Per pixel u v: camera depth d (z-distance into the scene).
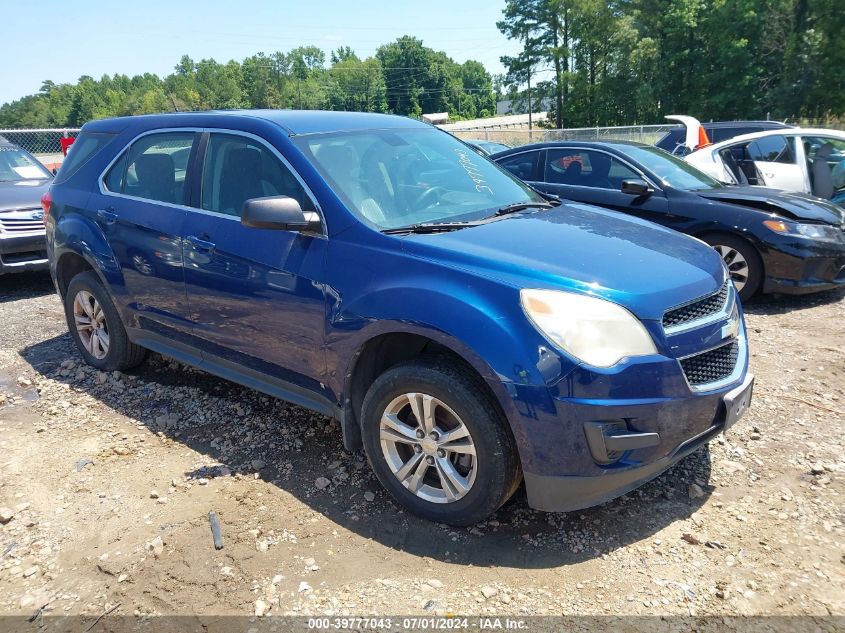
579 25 49.84
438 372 2.81
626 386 2.57
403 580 2.65
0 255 7.18
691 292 2.88
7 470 3.56
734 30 38.34
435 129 4.44
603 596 2.55
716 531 2.93
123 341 4.61
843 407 4.08
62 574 2.75
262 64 130.12
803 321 5.87
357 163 3.59
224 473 3.47
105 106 136.62
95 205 4.51
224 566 2.76
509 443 2.73
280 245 3.38
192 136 4.05
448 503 2.91
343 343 3.10
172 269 3.93
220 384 4.61
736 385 2.95
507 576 2.67
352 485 3.35
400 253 3.00
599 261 2.93
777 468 3.41
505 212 3.67
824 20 34.97
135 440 3.87
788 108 36.06
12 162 8.57
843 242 6.20
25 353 5.40
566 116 54.19
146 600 2.58
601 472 2.62
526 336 2.60
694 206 6.48
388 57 132.38
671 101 43.59
